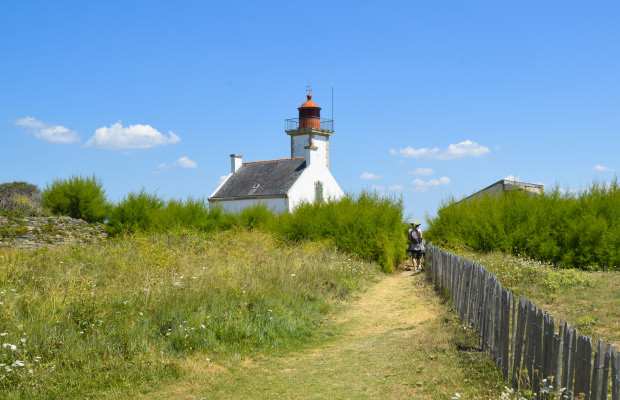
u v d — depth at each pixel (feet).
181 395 19.57
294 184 135.54
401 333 29.60
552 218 58.39
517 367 19.65
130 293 31.78
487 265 46.78
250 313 30.63
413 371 22.08
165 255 42.83
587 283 37.93
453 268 36.52
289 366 23.81
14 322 23.59
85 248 49.26
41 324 24.03
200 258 45.55
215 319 28.25
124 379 20.67
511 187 76.13
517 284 39.11
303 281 42.27
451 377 20.90
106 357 22.68
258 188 143.33
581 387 15.06
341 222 66.44
